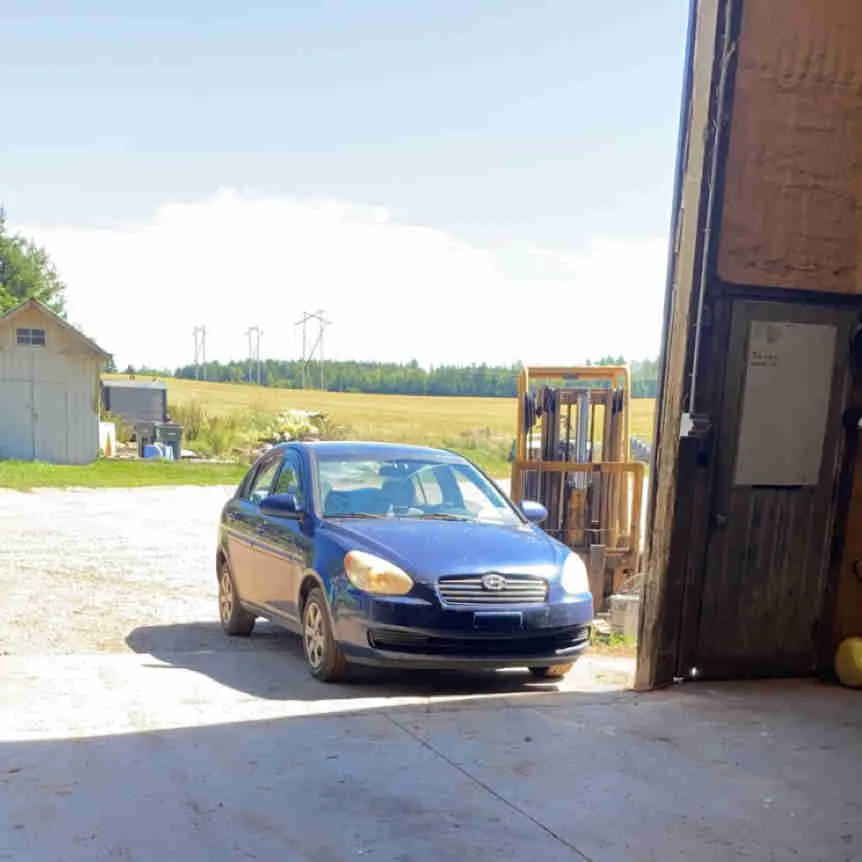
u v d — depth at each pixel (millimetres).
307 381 108250
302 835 4012
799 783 4707
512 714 5887
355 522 7879
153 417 46344
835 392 6699
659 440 6559
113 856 3779
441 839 3990
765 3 6316
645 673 6652
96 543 17188
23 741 5262
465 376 110812
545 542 7828
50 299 73000
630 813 4293
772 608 6789
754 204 6426
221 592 10070
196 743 5250
